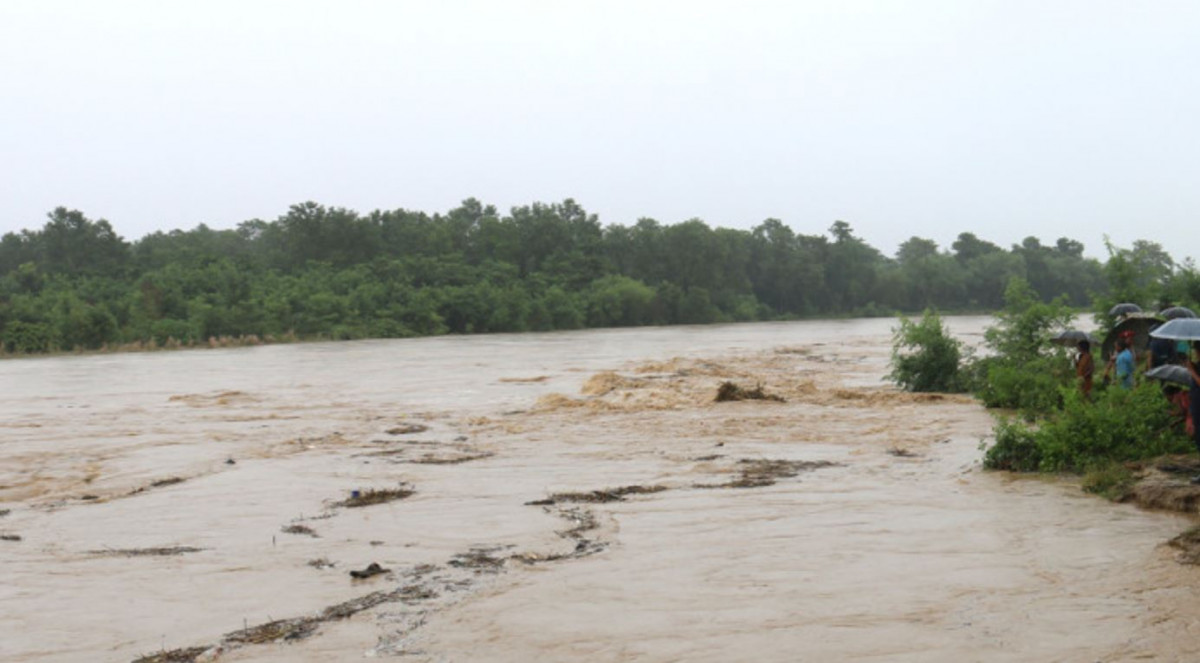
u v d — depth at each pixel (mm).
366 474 13789
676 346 57531
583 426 18891
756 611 6715
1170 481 9875
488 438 17609
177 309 74188
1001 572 7477
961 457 13578
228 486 13078
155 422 21875
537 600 7156
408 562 8539
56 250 94188
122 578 8273
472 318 90000
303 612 7121
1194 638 5785
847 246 135750
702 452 14969
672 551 8586
